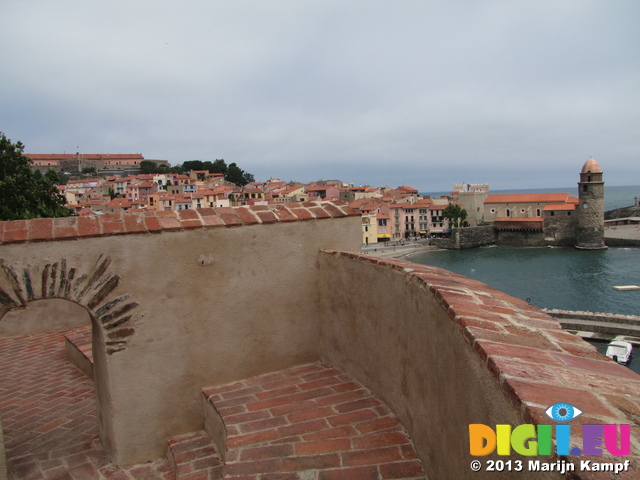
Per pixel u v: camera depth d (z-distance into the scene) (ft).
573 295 151.43
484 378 6.24
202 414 14.58
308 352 16.67
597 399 4.97
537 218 288.92
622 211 376.27
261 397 13.94
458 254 263.08
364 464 10.30
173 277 13.82
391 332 12.15
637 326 99.55
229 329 14.94
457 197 342.85
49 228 12.24
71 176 421.18
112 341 12.98
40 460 13.65
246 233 15.05
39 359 21.98
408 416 11.17
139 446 13.55
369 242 309.63
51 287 12.03
